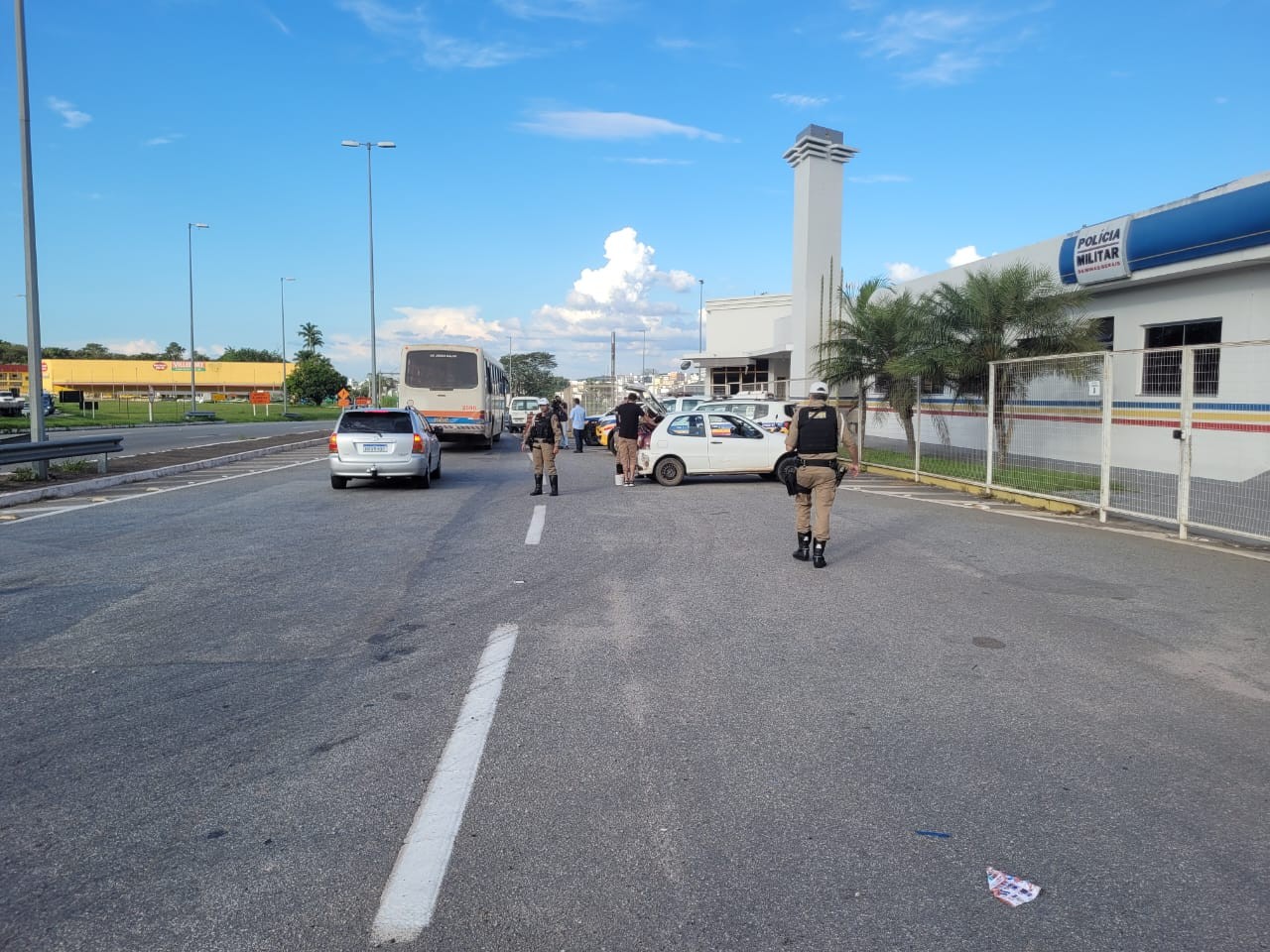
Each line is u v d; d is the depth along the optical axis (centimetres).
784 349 4147
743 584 794
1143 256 1611
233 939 282
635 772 404
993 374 1479
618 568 862
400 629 639
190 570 844
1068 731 454
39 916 293
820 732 451
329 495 1499
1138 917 296
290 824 354
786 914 297
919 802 376
